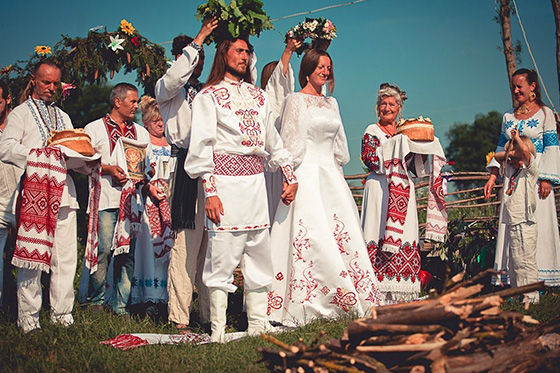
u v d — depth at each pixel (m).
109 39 7.86
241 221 4.88
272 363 3.40
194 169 4.81
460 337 3.16
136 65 8.07
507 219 5.93
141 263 6.48
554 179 6.20
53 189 4.85
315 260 5.43
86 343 4.66
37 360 4.24
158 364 4.23
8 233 5.70
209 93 4.92
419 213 9.55
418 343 3.26
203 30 5.09
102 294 6.02
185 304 5.43
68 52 7.78
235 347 4.50
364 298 5.52
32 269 4.87
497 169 6.45
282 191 5.37
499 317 3.29
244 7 5.08
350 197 5.77
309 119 5.60
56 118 5.40
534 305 5.43
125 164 6.03
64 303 5.11
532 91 6.35
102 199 6.00
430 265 7.80
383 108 6.45
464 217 7.81
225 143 4.90
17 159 4.96
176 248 5.43
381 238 6.24
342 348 3.36
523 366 3.28
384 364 3.30
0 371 4.06
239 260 4.95
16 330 4.82
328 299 5.40
